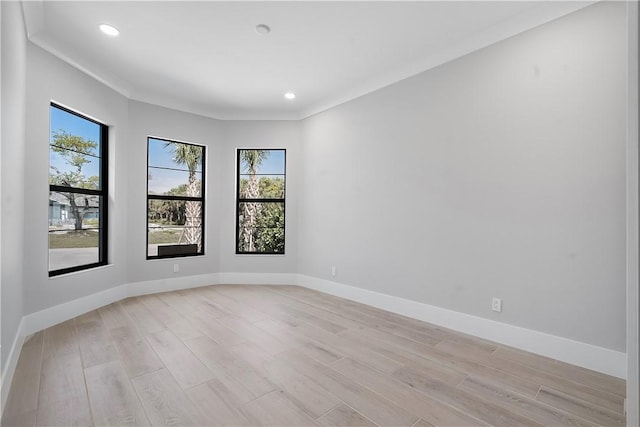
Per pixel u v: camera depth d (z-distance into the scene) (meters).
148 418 1.63
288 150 4.75
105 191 3.72
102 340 2.61
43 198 2.84
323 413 1.69
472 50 2.80
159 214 4.36
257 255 4.77
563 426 1.61
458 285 2.90
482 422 1.64
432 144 3.12
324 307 3.60
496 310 2.65
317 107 4.42
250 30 2.71
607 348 2.13
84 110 3.28
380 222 3.60
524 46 2.50
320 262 4.37
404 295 3.34
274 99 4.26
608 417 1.68
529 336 2.46
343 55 3.12
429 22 2.58
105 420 1.61
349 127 3.99
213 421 1.61
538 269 2.43
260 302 3.78
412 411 1.72
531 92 2.47
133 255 4.01
